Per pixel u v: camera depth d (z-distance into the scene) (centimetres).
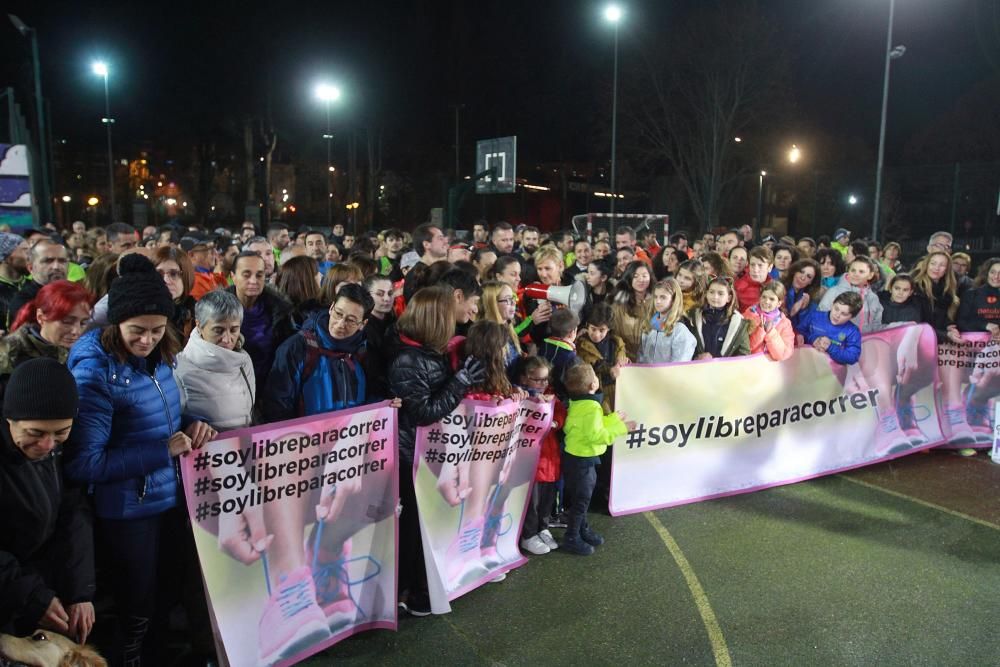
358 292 346
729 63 3030
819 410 595
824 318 611
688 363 533
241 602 319
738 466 564
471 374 380
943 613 392
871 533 495
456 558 402
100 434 272
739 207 3906
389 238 796
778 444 580
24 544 246
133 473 279
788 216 3438
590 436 443
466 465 399
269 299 424
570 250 1009
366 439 356
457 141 3806
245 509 318
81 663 214
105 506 288
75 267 732
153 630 329
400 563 394
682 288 604
